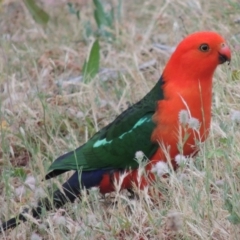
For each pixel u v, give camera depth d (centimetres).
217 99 1270
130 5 1791
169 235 1018
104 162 1112
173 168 1109
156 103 1095
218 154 1103
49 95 1425
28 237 1077
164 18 1636
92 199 1109
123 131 1105
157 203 1084
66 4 1797
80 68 1548
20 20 1762
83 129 1332
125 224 1039
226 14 1564
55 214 1063
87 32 1661
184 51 1084
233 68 1386
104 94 1421
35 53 1600
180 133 1041
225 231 982
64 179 1206
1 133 1303
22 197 1164
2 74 1494
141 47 1543
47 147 1246
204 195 1045
